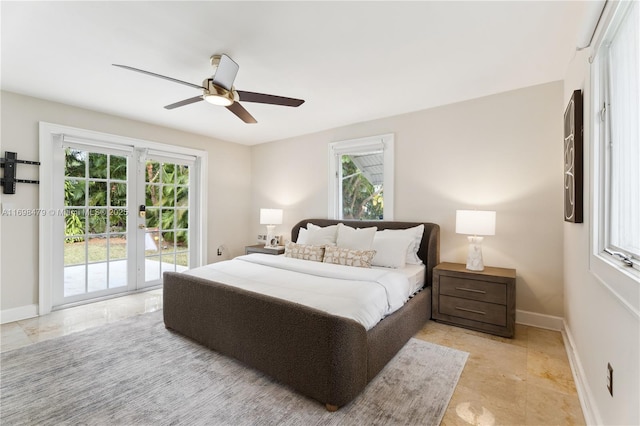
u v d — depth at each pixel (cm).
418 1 164
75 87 279
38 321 293
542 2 165
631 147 124
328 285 231
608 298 137
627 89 128
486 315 267
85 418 159
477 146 312
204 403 172
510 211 295
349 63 235
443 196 333
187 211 449
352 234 338
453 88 286
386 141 371
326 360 167
